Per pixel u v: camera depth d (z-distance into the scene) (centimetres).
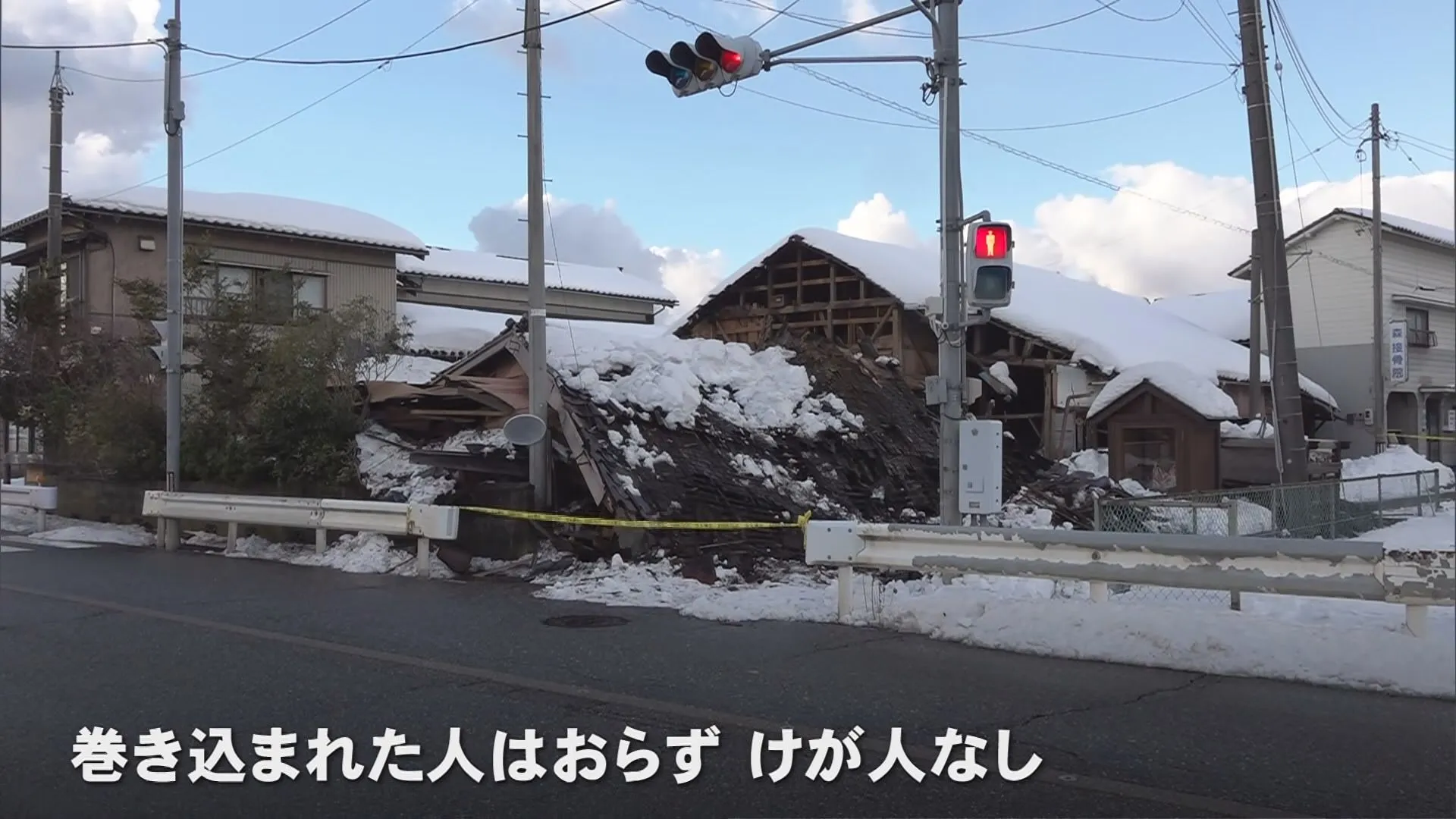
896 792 480
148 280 2027
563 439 1312
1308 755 523
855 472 1466
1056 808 459
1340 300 3828
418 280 3525
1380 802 462
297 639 809
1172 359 2597
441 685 667
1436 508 1827
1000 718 588
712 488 1262
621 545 1154
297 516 1307
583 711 609
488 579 1145
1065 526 1427
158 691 650
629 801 471
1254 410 2261
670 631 840
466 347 3027
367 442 1553
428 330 3100
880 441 1573
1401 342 3359
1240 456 1778
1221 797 470
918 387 1906
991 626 772
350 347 1638
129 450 1725
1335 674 650
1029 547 773
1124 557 738
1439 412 3925
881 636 811
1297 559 679
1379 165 3094
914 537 827
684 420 1376
